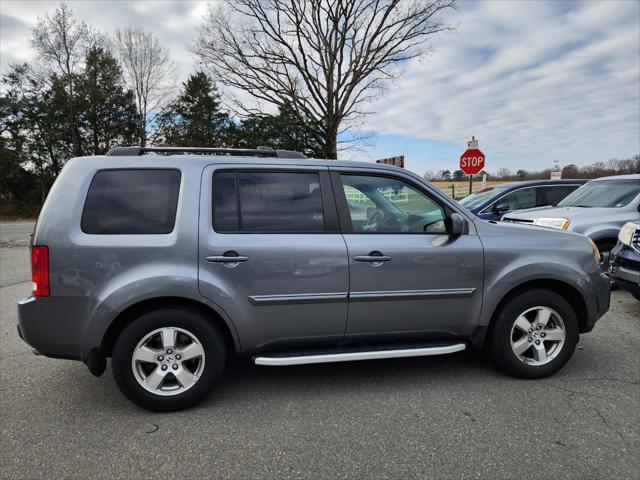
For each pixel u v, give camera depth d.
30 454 2.49
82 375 3.64
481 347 3.51
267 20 25.67
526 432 2.71
